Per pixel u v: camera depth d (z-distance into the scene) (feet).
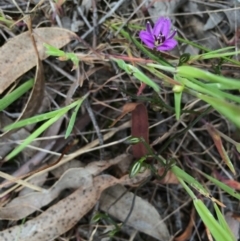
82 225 0.95
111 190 0.94
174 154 0.97
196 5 0.98
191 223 0.97
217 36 0.99
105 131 0.95
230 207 0.99
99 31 0.95
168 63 0.87
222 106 0.65
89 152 0.96
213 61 0.97
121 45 0.95
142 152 0.91
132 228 0.96
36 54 0.86
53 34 0.91
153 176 0.96
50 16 0.94
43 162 0.93
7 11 0.93
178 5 0.98
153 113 0.97
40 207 0.91
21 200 0.91
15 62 0.88
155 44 0.85
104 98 0.96
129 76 0.95
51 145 0.93
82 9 0.95
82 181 0.92
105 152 0.96
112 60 0.90
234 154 0.99
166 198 0.99
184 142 0.98
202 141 0.99
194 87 0.75
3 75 0.87
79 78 0.92
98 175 0.92
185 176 0.88
